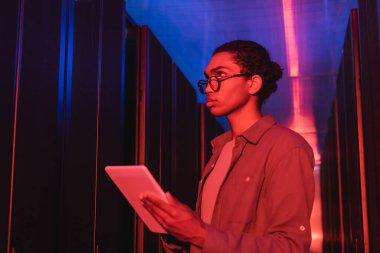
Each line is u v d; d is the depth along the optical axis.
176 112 4.82
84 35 2.52
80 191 2.36
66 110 2.22
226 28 4.90
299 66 6.01
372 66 2.52
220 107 1.37
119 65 3.09
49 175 2.01
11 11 1.74
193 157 5.76
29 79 1.86
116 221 2.92
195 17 4.64
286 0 4.23
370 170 2.73
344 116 4.09
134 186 1.07
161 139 4.12
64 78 2.22
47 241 1.96
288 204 1.12
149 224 1.17
